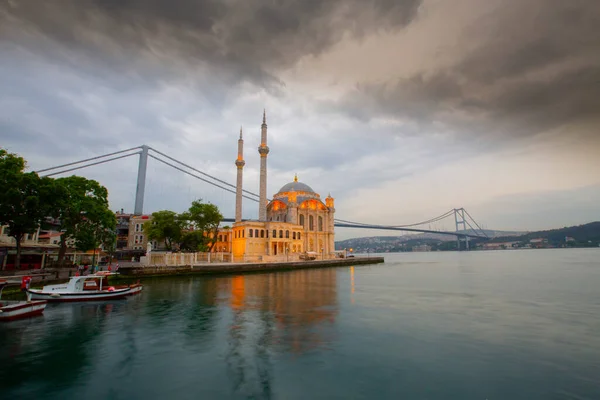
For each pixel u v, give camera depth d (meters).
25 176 40.53
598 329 21.64
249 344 18.78
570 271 69.69
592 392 13.00
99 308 29.03
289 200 111.12
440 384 13.73
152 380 14.35
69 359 16.77
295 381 14.11
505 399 12.49
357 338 19.72
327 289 41.38
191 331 21.50
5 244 50.59
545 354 17.08
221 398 12.78
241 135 101.38
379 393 13.01
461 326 22.38
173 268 60.00
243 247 90.88
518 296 35.47
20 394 13.17
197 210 77.00
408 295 36.09
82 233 49.75
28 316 25.72
